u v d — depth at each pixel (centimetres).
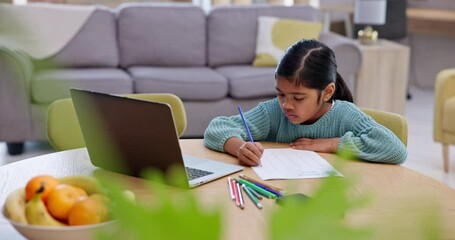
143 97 210
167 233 46
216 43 450
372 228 53
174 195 51
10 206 112
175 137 135
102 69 423
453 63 622
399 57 467
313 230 47
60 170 160
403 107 478
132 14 436
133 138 143
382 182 153
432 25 561
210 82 403
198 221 46
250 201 137
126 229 49
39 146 412
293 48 175
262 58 443
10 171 159
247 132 182
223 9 454
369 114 199
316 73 172
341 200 48
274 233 47
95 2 540
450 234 117
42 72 396
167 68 434
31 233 108
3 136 379
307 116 177
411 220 56
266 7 464
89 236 106
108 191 55
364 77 465
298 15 467
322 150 176
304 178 154
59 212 109
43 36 413
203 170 158
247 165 164
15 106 377
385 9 548
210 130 183
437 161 407
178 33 441
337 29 626
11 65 371
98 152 156
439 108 382
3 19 411
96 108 146
